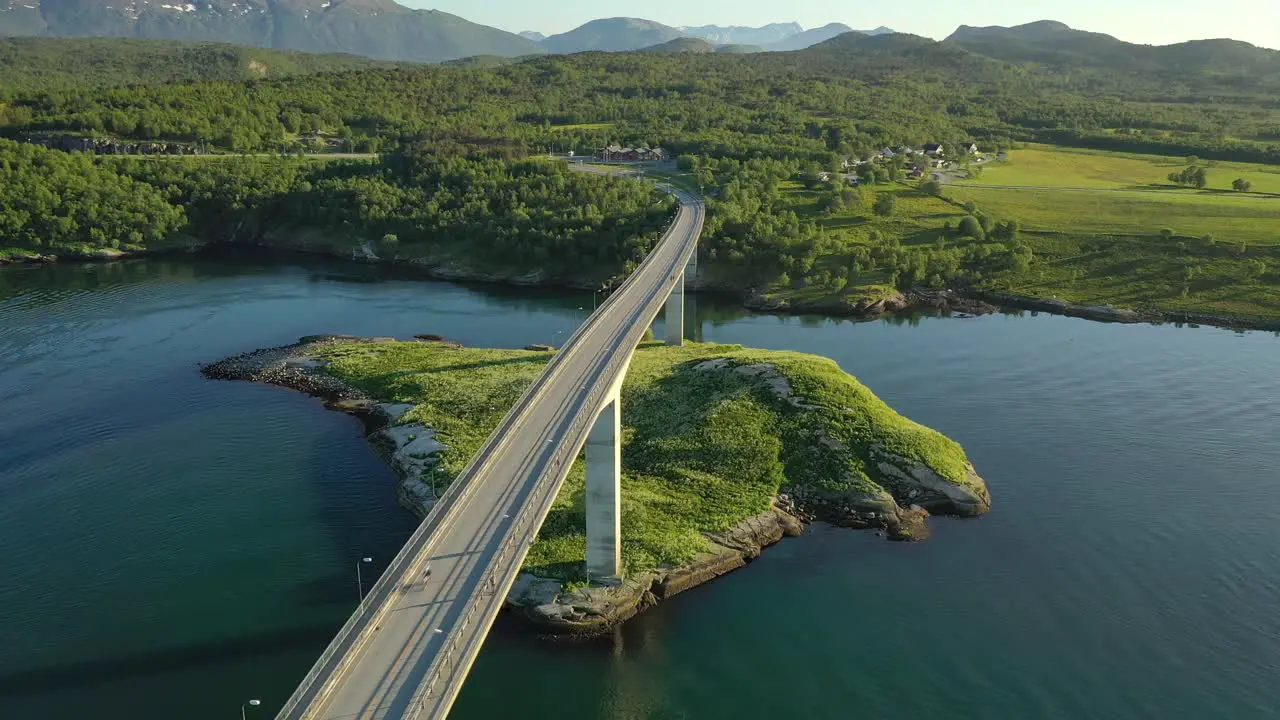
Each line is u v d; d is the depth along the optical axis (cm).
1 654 6425
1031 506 9050
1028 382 12975
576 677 6366
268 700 5975
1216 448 10562
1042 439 10788
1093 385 12850
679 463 9400
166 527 8262
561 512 8231
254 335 14675
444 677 4519
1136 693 6262
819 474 9231
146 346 13862
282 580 7419
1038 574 7769
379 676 4503
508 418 7400
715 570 7688
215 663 6362
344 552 7869
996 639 6856
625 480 9056
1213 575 7788
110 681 6156
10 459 9706
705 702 6116
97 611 6962
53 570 7538
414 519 8475
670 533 7988
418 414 10631
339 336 14512
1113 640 6862
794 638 6831
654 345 14175
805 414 10194
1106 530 8569
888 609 7231
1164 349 14762
